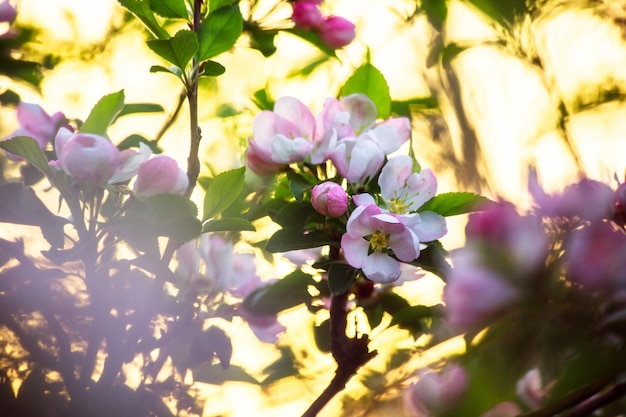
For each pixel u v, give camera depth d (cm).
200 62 123
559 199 120
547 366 117
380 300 124
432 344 125
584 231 118
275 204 124
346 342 120
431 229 120
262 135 123
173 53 121
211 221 118
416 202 121
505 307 118
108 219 119
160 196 116
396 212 120
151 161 118
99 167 117
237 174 121
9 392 121
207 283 124
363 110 126
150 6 125
